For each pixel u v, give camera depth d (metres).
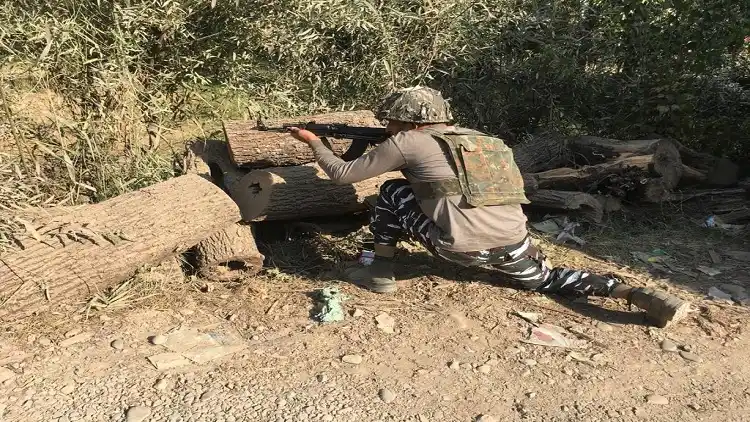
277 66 5.58
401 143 3.25
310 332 3.22
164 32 4.92
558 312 3.52
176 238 3.49
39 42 4.25
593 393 2.85
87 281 3.23
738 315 3.56
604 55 6.18
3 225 3.21
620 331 3.36
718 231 4.75
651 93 5.83
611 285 3.53
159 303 3.39
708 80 6.19
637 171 4.88
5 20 4.27
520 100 6.16
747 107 6.25
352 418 2.60
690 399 2.84
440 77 6.09
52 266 3.13
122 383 2.74
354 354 3.04
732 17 5.61
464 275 3.92
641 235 4.70
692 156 5.43
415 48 5.81
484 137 3.40
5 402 2.58
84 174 4.05
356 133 3.63
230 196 4.09
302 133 3.48
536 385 2.89
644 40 5.88
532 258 3.55
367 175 3.30
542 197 4.84
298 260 4.02
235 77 5.34
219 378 2.82
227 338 3.13
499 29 6.18
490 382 2.89
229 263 3.75
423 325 3.33
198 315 3.32
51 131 4.13
